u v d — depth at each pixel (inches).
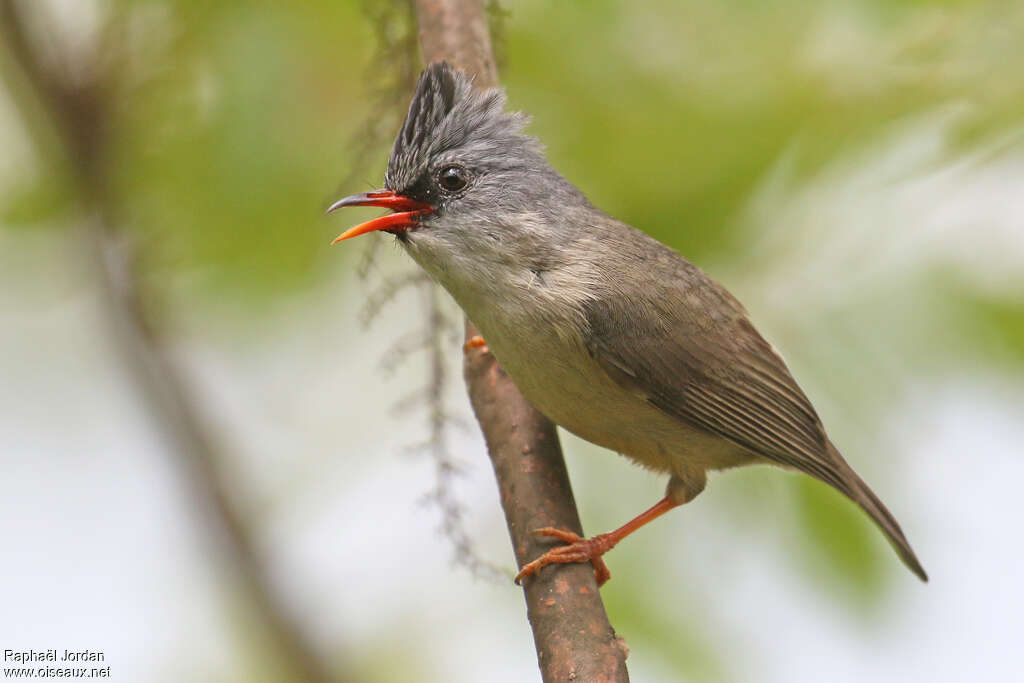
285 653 462.3
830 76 435.5
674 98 439.5
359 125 425.1
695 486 409.1
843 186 430.6
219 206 428.1
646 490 429.4
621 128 440.5
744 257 434.3
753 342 404.8
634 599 415.2
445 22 404.2
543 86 441.1
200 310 445.7
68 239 460.1
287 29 428.1
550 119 442.9
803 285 427.2
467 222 374.0
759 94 437.1
